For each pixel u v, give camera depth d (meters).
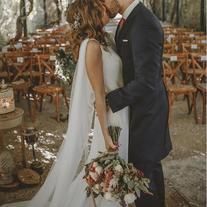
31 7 15.01
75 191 2.72
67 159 2.69
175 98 7.31
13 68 7.60
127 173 2.14
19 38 12.43
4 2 12.38
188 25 15.43
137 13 2.27
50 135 5.50
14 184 3.72
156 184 2.68
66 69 4.96
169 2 18.36
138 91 2.23
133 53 2.25
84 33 2.30
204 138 5.29
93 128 2.60
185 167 4.28
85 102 2.57
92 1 2.22
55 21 18.20
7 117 3.54
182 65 7.43
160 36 2.27
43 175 4.08
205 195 3.63
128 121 2.53
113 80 2.41
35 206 3.00
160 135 2.48
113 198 2.14
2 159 3.73
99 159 2.20
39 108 6.88
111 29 2.57
